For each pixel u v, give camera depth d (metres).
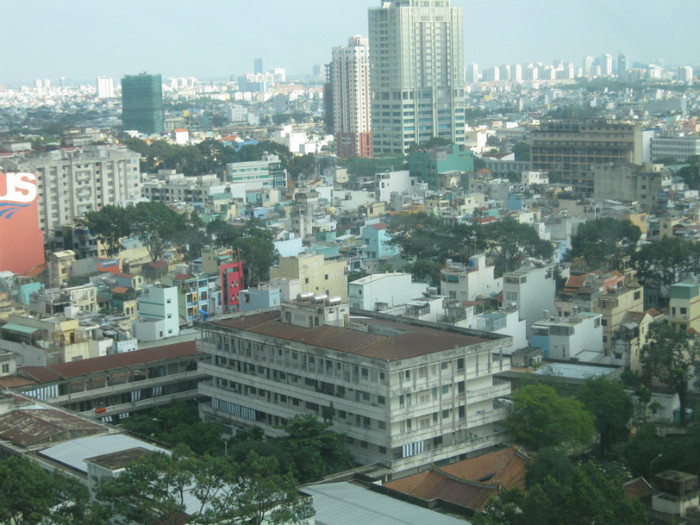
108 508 144.00
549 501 139.00
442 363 193.12
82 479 164.62
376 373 187.38
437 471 172.38
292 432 185.75
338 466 184.50
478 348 197.75
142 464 143.12
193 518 138.75
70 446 179.25
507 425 198.38
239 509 139.00
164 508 137.75
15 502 145.88
